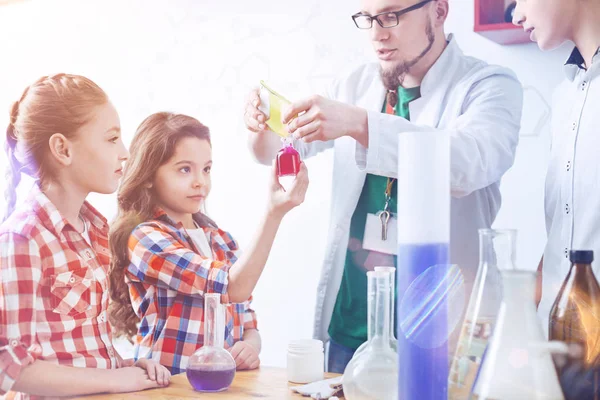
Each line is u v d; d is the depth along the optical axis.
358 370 0.88
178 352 1.55
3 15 3.29
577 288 0.80
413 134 0.70
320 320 1.76
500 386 0.68
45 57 3.21
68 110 1.28
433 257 0.70
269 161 1.86
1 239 1.11
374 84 1.89
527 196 2.20
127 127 3.05
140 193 1.73
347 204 1.72
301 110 1.29
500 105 1.61
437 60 1.73
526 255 2.20
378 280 0.90
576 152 1.38
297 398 1.01
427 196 0.70
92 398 1.02
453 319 0.73
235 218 2.79
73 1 3.15
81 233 1.35
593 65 1.34
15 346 1.03
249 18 2.76
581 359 0.72
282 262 2.64
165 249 1.43
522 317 0.71
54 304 1.18
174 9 2.93
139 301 1.66
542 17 1.35
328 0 2.57
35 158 1.28
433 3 1.67
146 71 3.00
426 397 0.69
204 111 2.87
